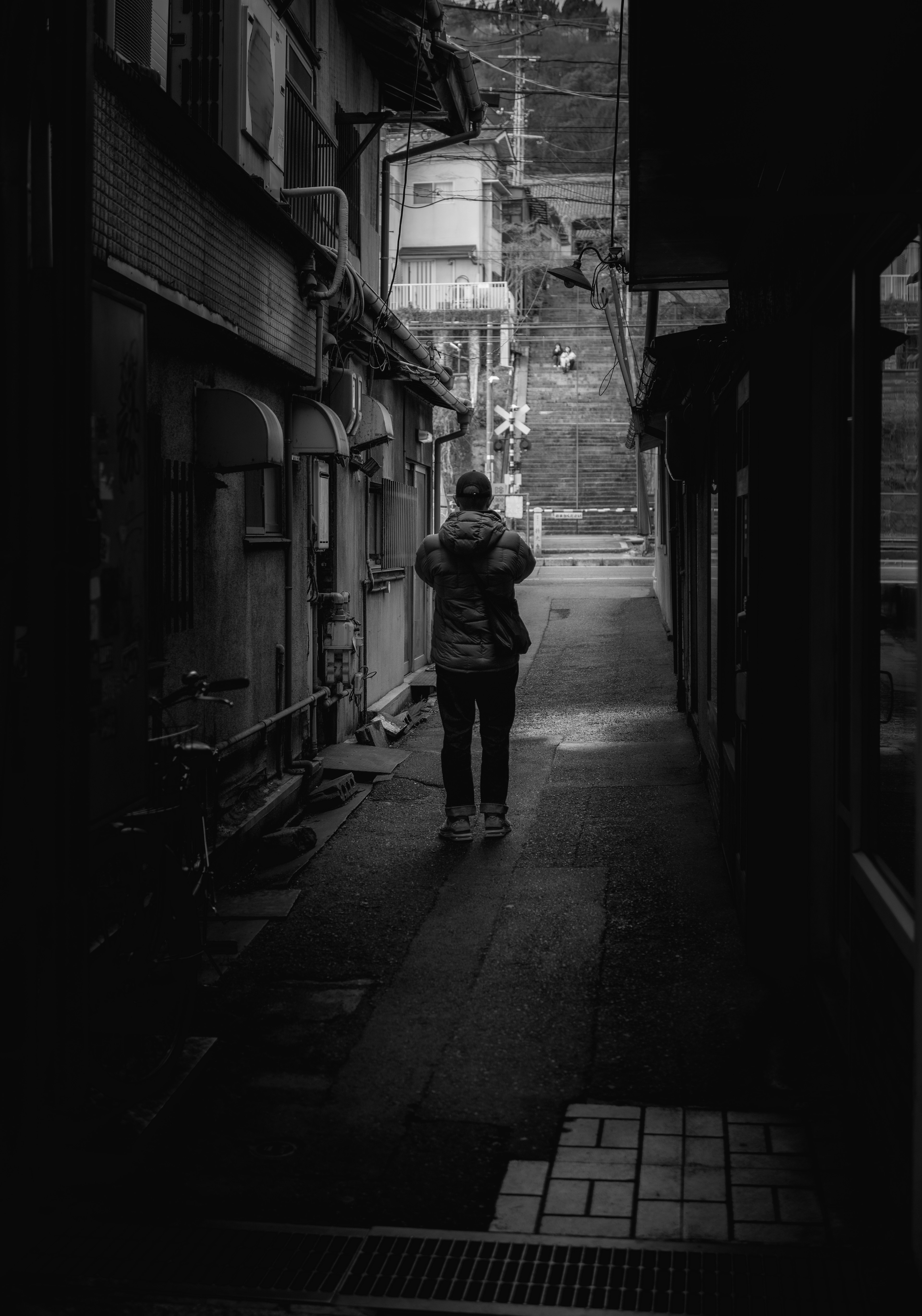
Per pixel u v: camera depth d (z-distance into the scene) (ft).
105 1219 11.87
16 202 11.22
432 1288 10.73
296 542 29.89
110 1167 12.60
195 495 22.53
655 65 17.15
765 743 17.58
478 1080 15.01
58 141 11.14
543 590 78.79
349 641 33.71
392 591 46.32
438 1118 14.03
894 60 10.55
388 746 38.63
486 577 25.67
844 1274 10.78
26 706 11.67
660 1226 11.64
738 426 22.48
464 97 44.75
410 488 51.16
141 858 14.17
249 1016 17.10
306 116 33.22
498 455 126.00
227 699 24.54
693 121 19.16
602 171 185.06
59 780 11.40
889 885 12.34
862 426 13.57
